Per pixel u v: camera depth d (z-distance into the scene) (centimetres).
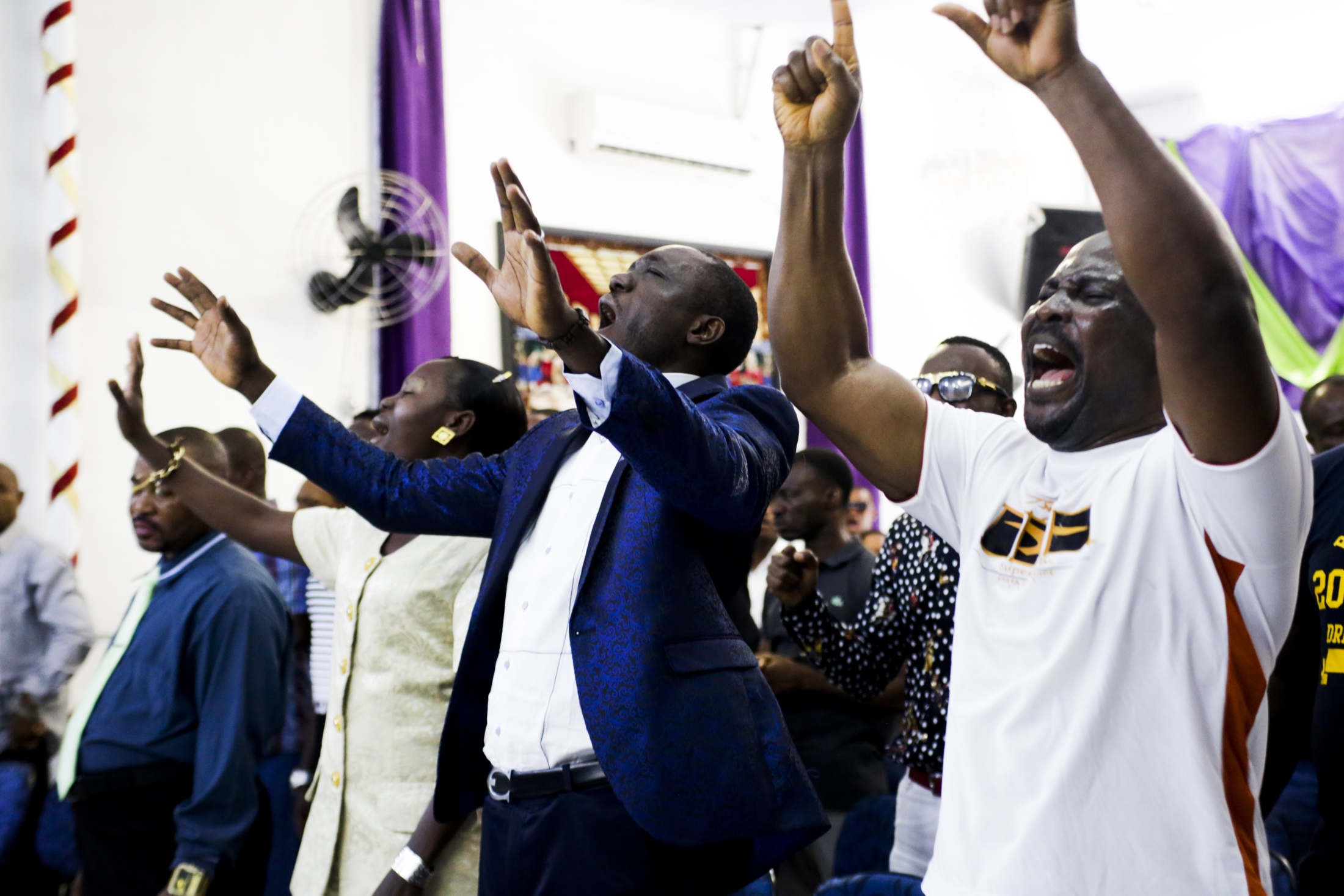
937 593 207
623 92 616
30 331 463
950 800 110
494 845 143
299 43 521
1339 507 178
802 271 131
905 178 707
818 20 652
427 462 168
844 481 321
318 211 511
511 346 556
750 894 164
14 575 342
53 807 286
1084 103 95
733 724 133
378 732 186
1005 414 221
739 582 149
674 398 117
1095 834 99
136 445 203
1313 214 686
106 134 480
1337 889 172
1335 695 172
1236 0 666
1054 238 710
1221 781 100
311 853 191
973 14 101
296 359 510
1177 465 103
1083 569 106
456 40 566
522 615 146
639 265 161
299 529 210
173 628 242
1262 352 94
